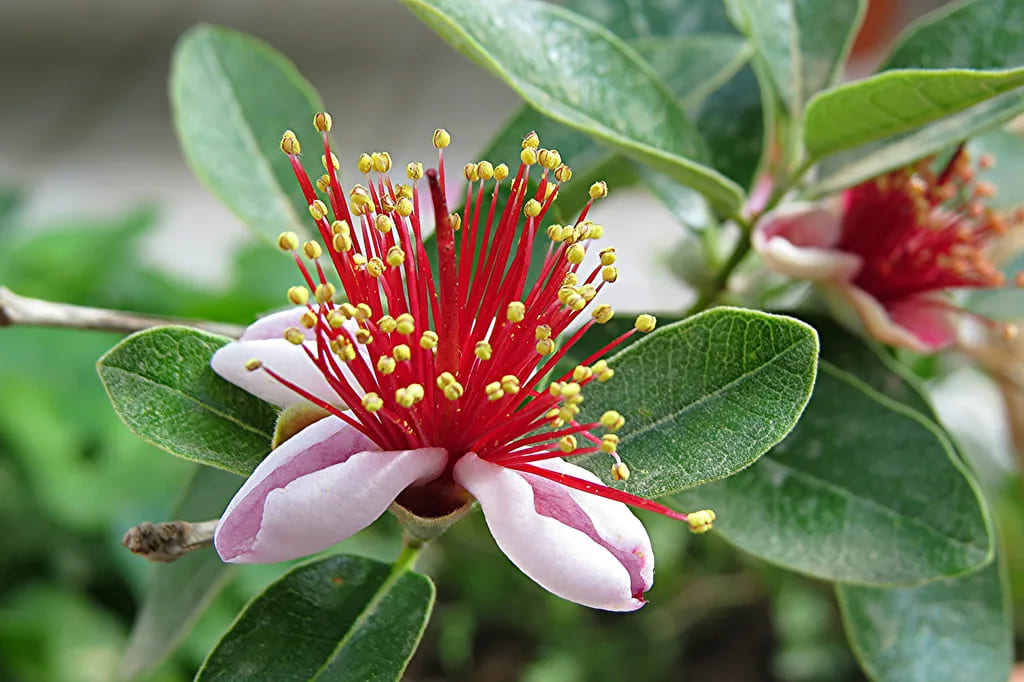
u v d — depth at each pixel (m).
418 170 0.16
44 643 0.40
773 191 0.20
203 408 0.16
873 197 0.20
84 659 0.41
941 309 0.20
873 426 0.19
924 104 0.18
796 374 0.16
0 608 0.42
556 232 0.16
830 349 0.20
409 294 0.16
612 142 0.18
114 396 0.16
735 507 0.18
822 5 0.20
